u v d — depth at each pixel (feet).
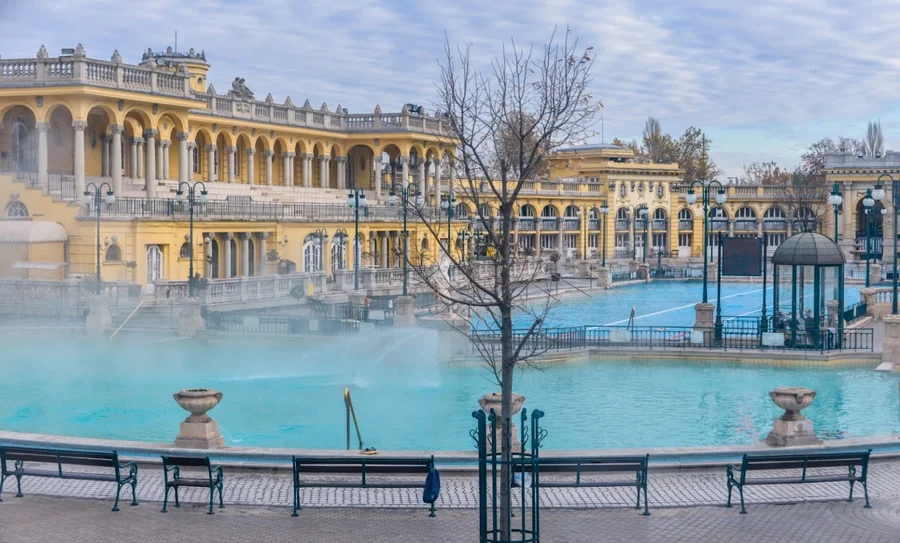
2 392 113.39
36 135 209.46
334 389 118.01
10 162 208.54
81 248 193.26
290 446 89.35
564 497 66.64
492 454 51.03
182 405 75.77
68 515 62.44
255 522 61.26
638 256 407.03
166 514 62.85
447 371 131.03
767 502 65.36
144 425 97.40
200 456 66.39
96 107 207.21
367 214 258.78
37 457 65.57
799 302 154.51
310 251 241.76
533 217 369.30
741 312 220.43
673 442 91.66
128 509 63.77
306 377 125.80
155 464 73.31
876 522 61.16
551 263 336.70
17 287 171.94
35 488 68.18
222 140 259.80
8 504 64.64
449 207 195.62
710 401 111.34
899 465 74.64
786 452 74.23
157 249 201.98
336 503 65.21
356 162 306.14
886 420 101.19
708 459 74.59
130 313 167.84
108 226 193.26
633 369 134.41
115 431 94.79
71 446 76.48
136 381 121.08
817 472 72.79
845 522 61.21
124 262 195.62
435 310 182.70
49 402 108.06
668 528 60.08
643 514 62.85
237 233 222.28
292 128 274.16
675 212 421.59
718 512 63.31
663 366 136.77
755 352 137.59
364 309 160.56
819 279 140.15
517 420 99.86
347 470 63.52
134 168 220.64
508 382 53.52
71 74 197.47
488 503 65.16
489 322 188.65
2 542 57.16
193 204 198.80
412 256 270.67
